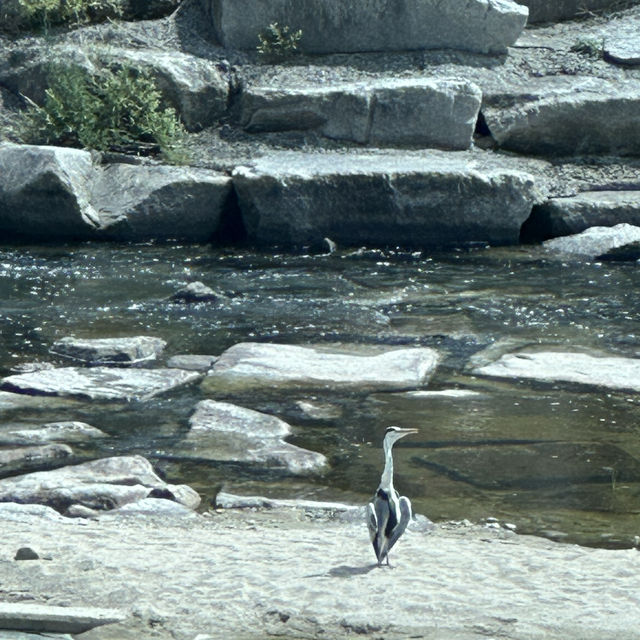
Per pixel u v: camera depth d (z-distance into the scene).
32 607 6.86
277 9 22.31
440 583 7.25
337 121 21.09
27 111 21.77
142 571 7.45
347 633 6.63
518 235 19.52
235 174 19.39
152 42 22.67
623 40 22.91
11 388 12.55
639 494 9.86
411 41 22.50
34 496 9.54
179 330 14.80
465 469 10.43
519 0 24.25
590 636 6.52
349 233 19.53
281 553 7.89
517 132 21.14
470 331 14.72
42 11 22.62
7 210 19.62
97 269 17.77
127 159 20.50
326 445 11.07
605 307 15.80
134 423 11.60
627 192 20.12
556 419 11.68
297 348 13.93
